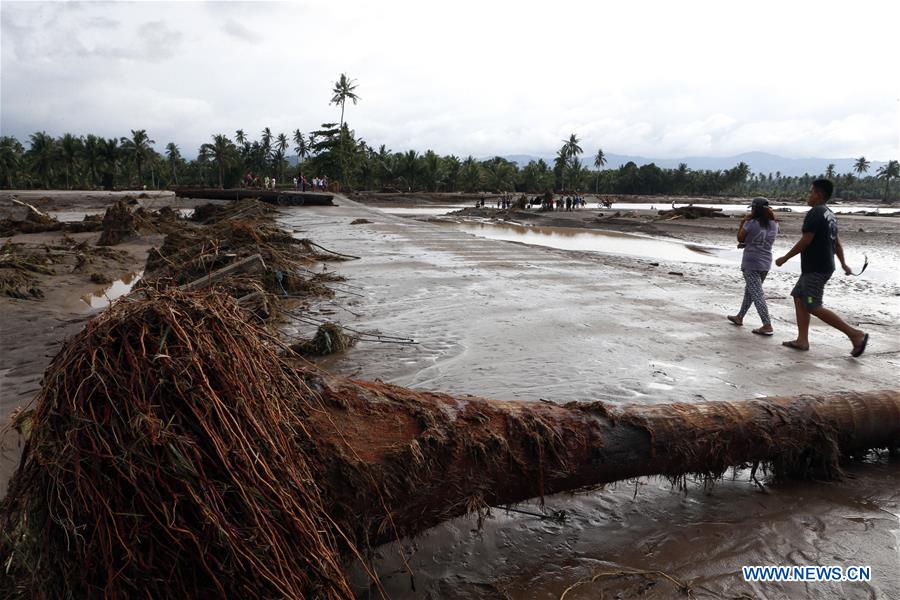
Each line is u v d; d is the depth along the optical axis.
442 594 2.74
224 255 10.30
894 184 184.75
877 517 3.42
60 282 12.14
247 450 2.21
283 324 7.39
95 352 2.17
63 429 2.12
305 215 29.95
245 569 2.11
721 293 10.59
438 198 82.56
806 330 6.62
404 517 2.89
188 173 116.19
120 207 20.03
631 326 7.59
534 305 8.83
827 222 6.27
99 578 2.07
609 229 34.53
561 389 5.14
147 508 2.04
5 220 23.55
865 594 2.75
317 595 2.26
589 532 3.24
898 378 5.64
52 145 93.31
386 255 14.77
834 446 3.84
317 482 2.62
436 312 8.27
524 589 2.77
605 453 3.33
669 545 3.12
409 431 2.95
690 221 39.94
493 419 3.18
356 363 5.90
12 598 2.34
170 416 2.15
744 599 2.71
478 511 3.12
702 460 3.57
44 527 2.12
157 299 2.39
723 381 5.45
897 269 16.98
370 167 101.19
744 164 154.88
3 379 5.91
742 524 3.33
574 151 131.62
